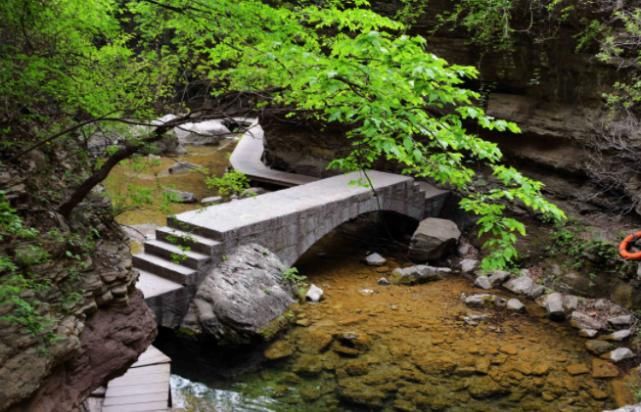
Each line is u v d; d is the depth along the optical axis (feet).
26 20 15.42
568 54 41.16
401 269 40.24
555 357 29.76
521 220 43.68
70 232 16.53
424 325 32.78
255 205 39.14
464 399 25.77
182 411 24.67
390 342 30.63
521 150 45.09
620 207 39.75
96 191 19.11
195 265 32.35
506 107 44.88
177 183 56.95
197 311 31.19
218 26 16.03
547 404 25.57
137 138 16.88
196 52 19.79
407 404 25.31
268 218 36.17
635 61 35.68
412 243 42.78
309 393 26.16
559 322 34.01
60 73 15.69
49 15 16.20
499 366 28.63
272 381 27.17
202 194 54.39
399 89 14.51
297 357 29.09
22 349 12.81
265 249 35.70
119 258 17.72
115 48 18.31
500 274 39.24
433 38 47.14
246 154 66.54
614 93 38.45
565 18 39.91
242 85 18.35
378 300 36.04
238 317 30.25
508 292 37.99
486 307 35.53
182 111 20.42
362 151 17.40
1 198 14.08
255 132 77.30
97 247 17.43
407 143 14.53
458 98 14.97
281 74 16.39
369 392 26.16
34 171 16.81
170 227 36.14
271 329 30.94
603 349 30.53
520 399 25.89
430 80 14.67
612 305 35.35
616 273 36.58
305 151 56.95
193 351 30.25
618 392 26.66
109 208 19.01
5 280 13.15
